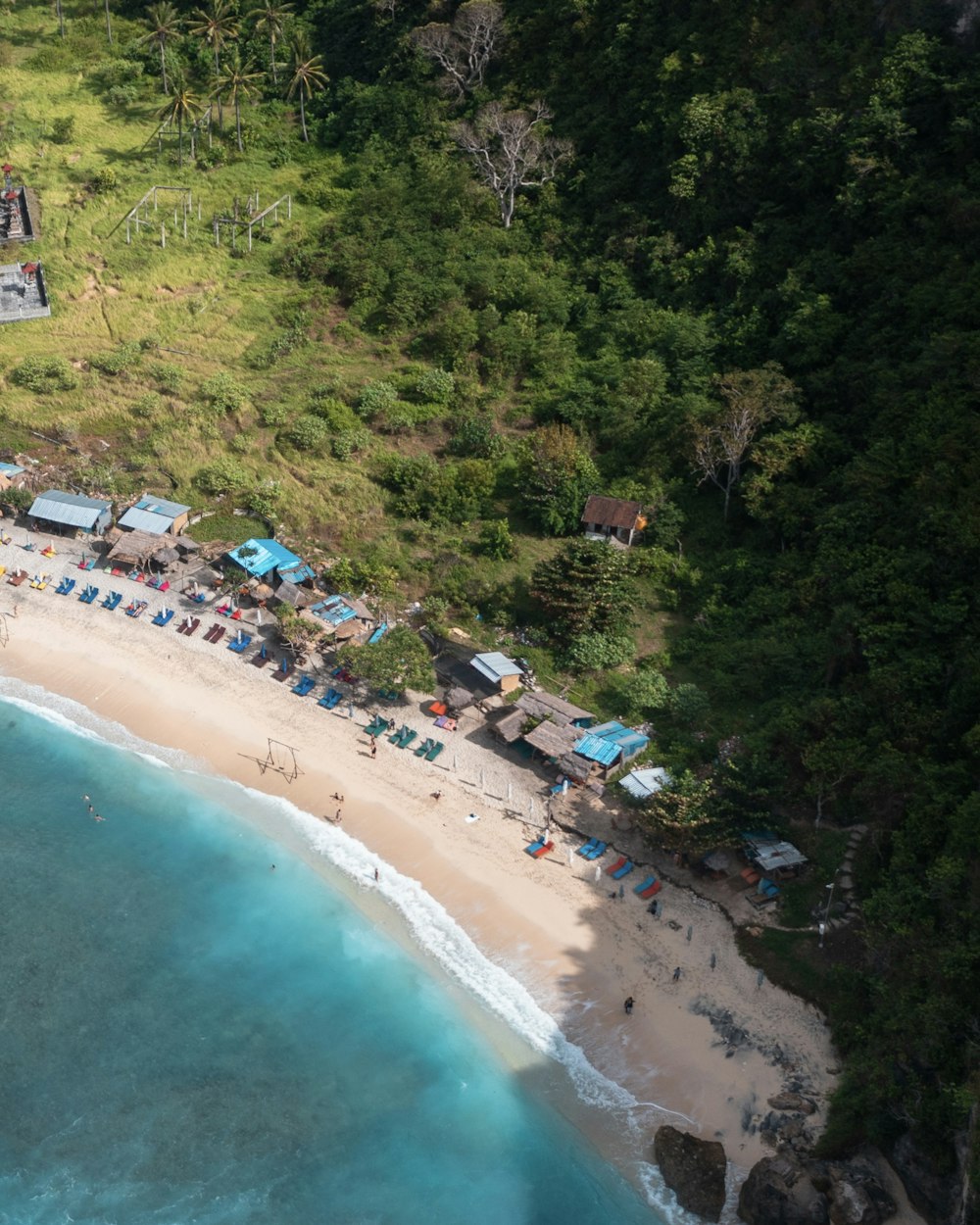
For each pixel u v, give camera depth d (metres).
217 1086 68.62
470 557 106.00
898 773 77.12
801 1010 70.69
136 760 91.12
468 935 77.44
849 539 95.44
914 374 100.38
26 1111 66.81
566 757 86.38
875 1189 60.81
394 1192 63.56
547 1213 62.66
